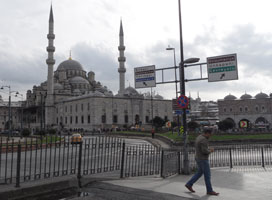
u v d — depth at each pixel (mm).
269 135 40531
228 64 14883
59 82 126875
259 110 95625
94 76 142375
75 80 125688
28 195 8102
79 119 98500
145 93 119562
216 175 12883
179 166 13570
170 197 7875
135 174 12438
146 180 10930
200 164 8695
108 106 94500
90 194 8289
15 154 20719
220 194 8508
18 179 8289
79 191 8688
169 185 9781
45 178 9570
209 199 7789
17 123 136625
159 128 67688
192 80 15758
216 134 42688
